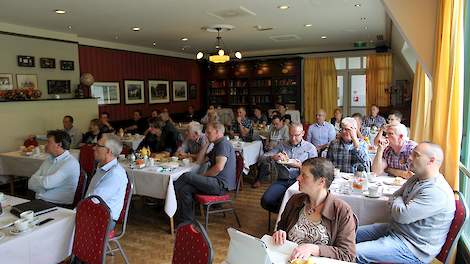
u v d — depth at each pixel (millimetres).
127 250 3379
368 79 10258
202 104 12312
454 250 2328
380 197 2711
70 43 7414
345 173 3447
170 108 10766
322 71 10797
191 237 1697
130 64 9203
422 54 3027
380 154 3307
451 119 2613
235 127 7270
